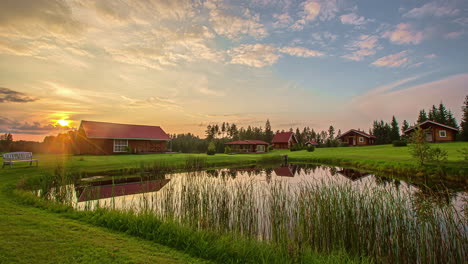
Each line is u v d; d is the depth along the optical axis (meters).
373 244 4.95
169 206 6.66
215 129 90.44
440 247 4.50
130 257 3.62
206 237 4.62
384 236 5.04
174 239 4.46
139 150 28.39
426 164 14.36
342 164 22.70
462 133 38.41
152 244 4.32
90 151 25.69
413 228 4.92
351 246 5.09
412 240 4.76
